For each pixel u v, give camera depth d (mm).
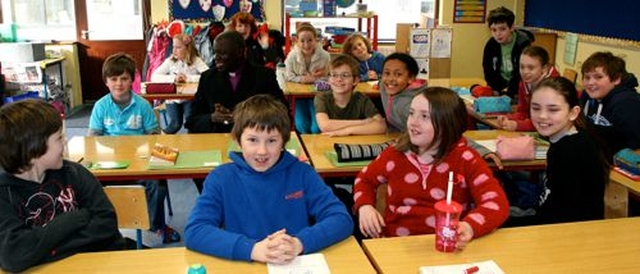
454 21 6867
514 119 3318
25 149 1527
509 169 2641
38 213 1624
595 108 3035
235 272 1448
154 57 5711
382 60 5043
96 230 1666
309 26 4867
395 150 2031
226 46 3287
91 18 6613
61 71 6344
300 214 1745
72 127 5750
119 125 3111
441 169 1937
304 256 1534
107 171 2416
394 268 1466
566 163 1996
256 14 6543
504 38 4465
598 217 1995
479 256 1534
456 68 7012
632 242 1630
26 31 6531
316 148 2799
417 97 1925
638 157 2492
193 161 2541
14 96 5535
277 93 3486
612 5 5066
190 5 6438
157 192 3088
